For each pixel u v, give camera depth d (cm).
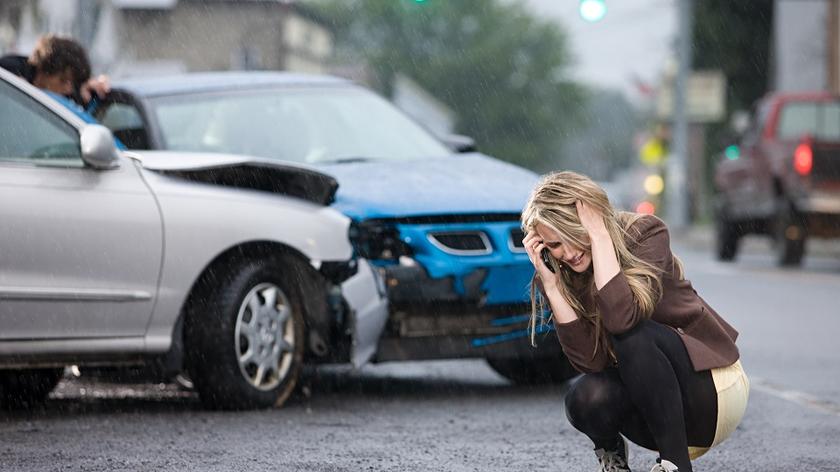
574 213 834
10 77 1282
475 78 17638
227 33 12775
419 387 1594
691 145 8088
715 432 863
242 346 1363
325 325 1415
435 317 1433
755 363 1806
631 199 10256
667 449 833
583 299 859
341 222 1410
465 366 1820
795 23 6681
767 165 3750
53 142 1282
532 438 1211
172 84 1667
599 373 868
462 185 1505
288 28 13675
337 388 1577
